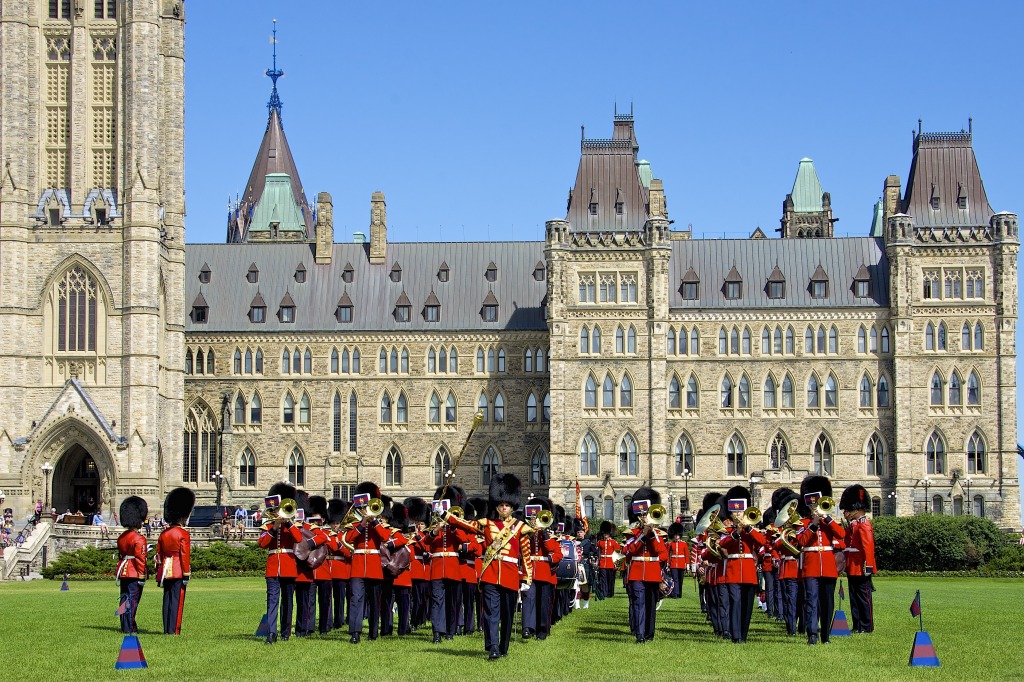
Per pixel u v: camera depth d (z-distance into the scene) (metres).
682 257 142.25
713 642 39.25
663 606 56.25
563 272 136.50
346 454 144.88
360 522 39.78
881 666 33.56
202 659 35.12
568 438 135.50
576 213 138.38
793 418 137.12
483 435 144.38
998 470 134.62
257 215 186.62
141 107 124.94
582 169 140.00
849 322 137.75
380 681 31.47
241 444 145.38
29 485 120.75
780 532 42.22
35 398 123.62
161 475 129.00
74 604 56.12
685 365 138.00
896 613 48.91
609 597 62.47
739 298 139.12
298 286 149.00
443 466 144.50
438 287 148.25
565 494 134.88
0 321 123.06
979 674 32.22
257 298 146.88
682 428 137.50
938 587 74.44
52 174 126.88
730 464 137.25
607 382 135.88
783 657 35.31
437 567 39.47
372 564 39.38
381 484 144.62
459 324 145.75
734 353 138.12
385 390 145.38
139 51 125.31
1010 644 37.94
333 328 145.75
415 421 145.00
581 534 61.62
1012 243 135.62
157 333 125.31
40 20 126.62
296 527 39.41
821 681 31.23
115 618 47.56
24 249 124.19
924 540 94.06
